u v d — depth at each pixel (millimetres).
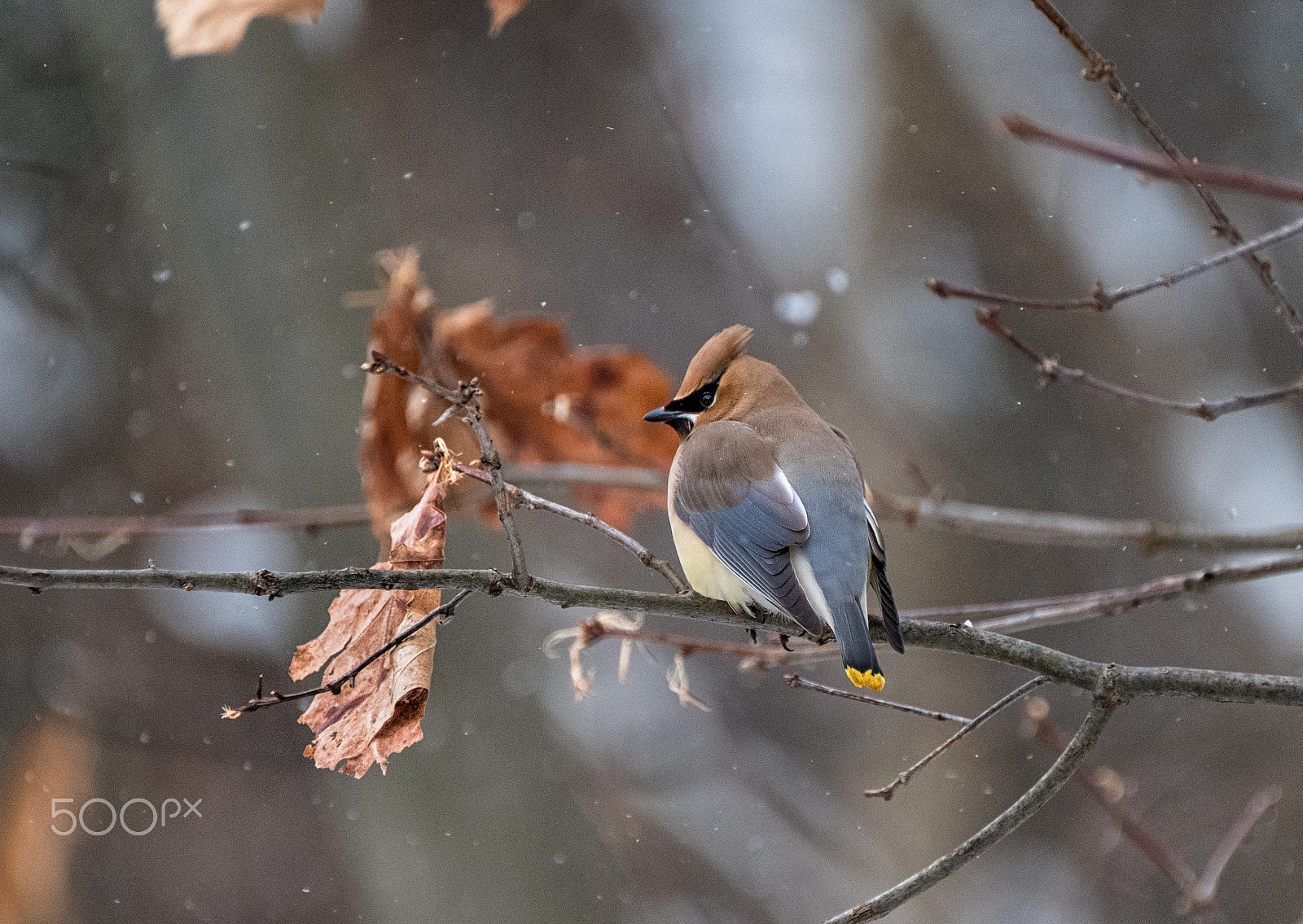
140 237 14023
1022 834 14414
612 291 17438
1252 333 16016
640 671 16203
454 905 10242
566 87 17734
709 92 18250
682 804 15383
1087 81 5391
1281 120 16609
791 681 6055
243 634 14570
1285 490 15266
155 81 10633
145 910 14234
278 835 14438
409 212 10969
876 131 15164
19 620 14906
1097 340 15031
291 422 10211
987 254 14906
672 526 6684
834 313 14945
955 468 14289
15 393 15664
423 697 5309
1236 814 14469
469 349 7660
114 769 14609
